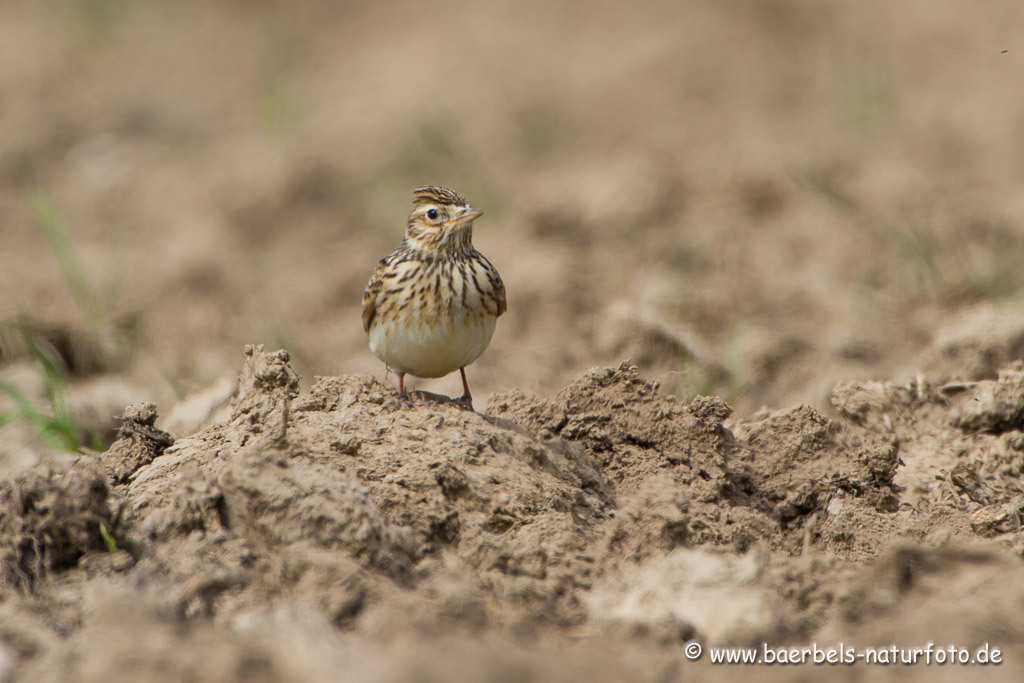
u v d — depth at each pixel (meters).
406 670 5.54
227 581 6.66
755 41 29.73
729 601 6.55
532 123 25.80
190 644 5.96
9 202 22.62
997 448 9.79
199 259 18.66
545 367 14.59
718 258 17.94
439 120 25.91
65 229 21.30
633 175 20.25
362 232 20.88
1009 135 22.72
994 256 16.78
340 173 23.28
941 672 5.90
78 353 15.11
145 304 17.14
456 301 9.13
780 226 19.14
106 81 30.78
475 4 36.25
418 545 7.44
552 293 16.42
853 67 27.64
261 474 7.20
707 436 9.07
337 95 29.44
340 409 9.20
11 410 12.40
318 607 6.46
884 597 6.82
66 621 6.66
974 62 27.44
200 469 7.77
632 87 27.77
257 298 17.97
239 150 25.59
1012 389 10.30
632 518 7.43
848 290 16.52
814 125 24.42
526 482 8.20
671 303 16.08
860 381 11.90
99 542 7.20
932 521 8.55
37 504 7.15
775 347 14.30
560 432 9.39
